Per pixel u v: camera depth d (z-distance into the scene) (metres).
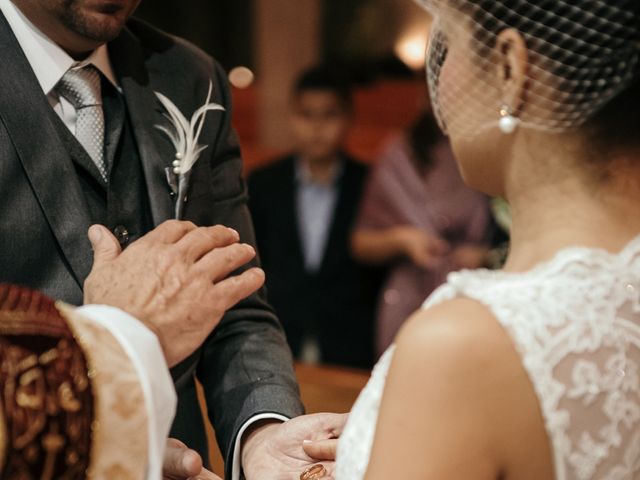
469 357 1.08
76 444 1.20
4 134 1.64
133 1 1.69
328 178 4.30
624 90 1.15
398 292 4.19
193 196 1.80
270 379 1.83
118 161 1.77
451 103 1.22
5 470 1.16
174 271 1.49
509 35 1.15
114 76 1.81
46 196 1.65
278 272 4.30
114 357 1.27
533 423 1.08
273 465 1.70
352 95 4.34
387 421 1.11
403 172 4.21
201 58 1.96
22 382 1.18
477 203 4.14
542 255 1.18
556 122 1.15
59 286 1.65
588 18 1.12
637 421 1.12
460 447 1.08
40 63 1.71
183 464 1.58
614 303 1.13
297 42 7.13
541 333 1.09
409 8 7.27
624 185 1.18
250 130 7.43
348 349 4.26
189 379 1.83
